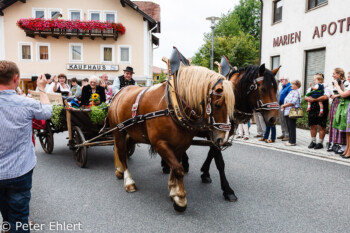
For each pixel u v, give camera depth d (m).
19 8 21.14
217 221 3.05
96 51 21.45
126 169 4.21
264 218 3.11
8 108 2.10
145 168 5.26
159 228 2.90
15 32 21.25
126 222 3.03
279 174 4.74
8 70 2.09
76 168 5.16
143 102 3.37
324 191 3.92
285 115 7.23
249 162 5.55
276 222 3.02
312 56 11.94
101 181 4.42
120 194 3.87
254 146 7.25
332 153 6.14
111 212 3.29
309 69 12.14
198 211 3.31
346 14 10.06
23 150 2.20
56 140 8.20
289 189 4.02
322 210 3.31
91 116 4.82
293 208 3.37
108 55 21.70
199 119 2.95
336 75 6.02
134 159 5.98
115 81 5.50
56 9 21.16
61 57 21.44
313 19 11.62
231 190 3.66
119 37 21.39
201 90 2.75
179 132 3.01
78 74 21.45
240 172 4.88
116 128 4.07
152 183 4.37
